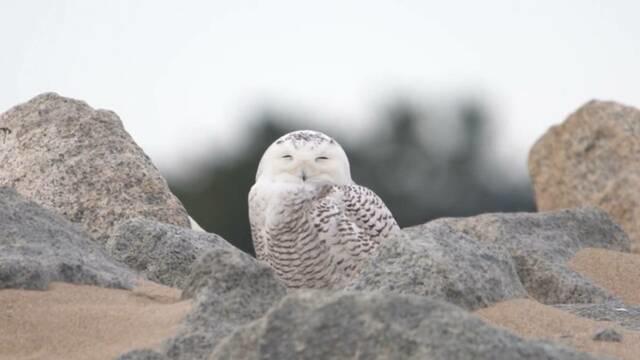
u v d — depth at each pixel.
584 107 21.38
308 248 13.66
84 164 14.93
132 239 12.55
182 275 12.26
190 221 15.01
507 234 15.54
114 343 9.13
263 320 7.97
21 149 15.24
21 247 10.64
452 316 7.73
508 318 10.30
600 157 21.11
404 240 10.79
